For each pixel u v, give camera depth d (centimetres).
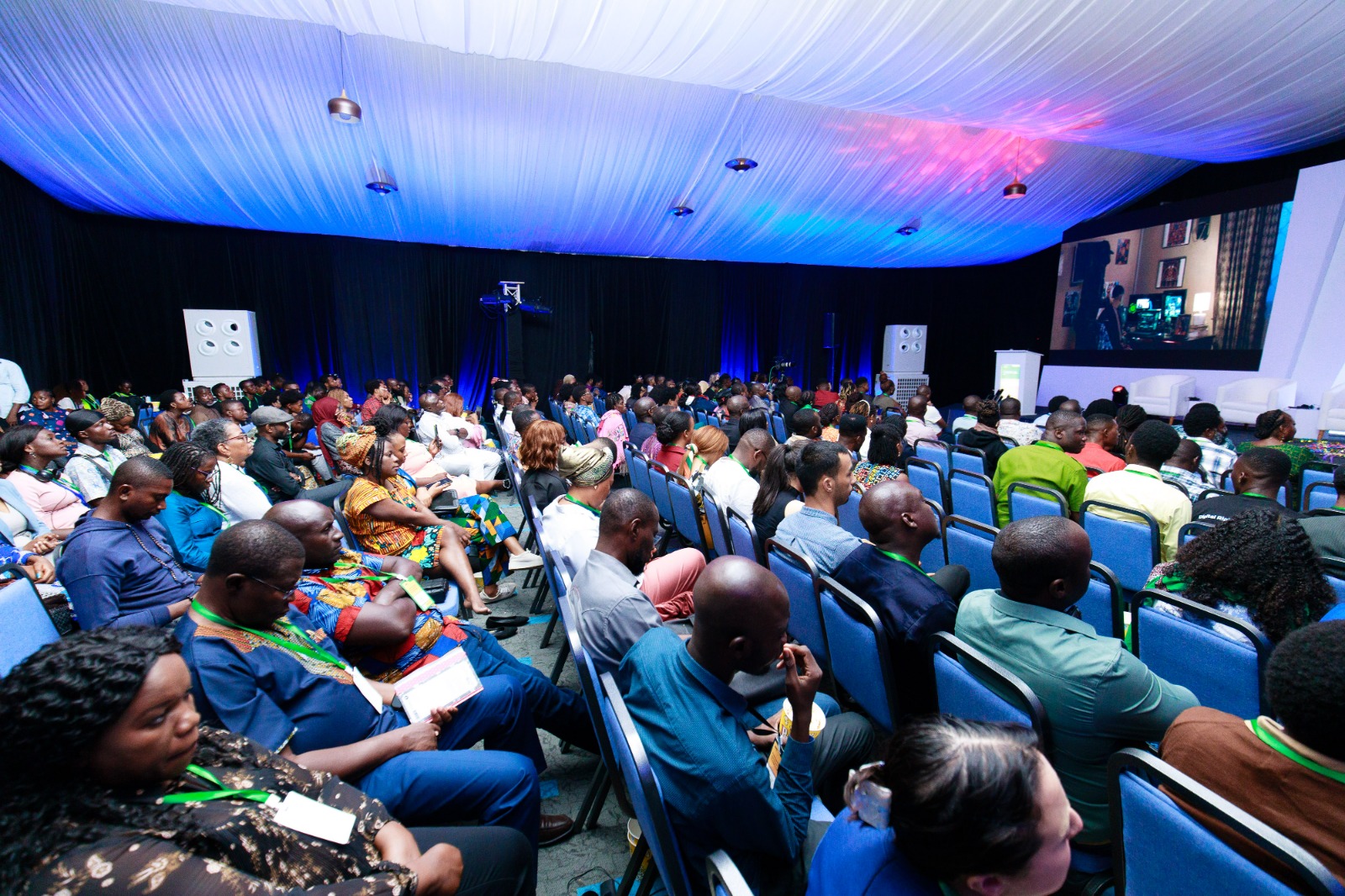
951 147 866
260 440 425
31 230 746
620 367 1369
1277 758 91
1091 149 906
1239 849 89
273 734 137
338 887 97
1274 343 838
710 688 113
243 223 950
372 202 905
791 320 1503
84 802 82
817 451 246
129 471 212
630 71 536
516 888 139
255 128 689
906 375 1510
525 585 391
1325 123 719
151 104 620
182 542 252
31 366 732
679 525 380
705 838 109
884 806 73
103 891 77
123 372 943
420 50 596
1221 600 161
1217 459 442
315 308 1079
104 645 86
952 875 69
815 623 201
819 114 771
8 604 154
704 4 429
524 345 1257
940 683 151
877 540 189
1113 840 104
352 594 195
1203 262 923
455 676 175
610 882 166
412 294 1142
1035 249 1320
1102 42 484
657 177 897
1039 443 357
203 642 140
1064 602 143
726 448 414
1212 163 973
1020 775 66
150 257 952
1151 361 1004
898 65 518
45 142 641
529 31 455
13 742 78
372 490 278
